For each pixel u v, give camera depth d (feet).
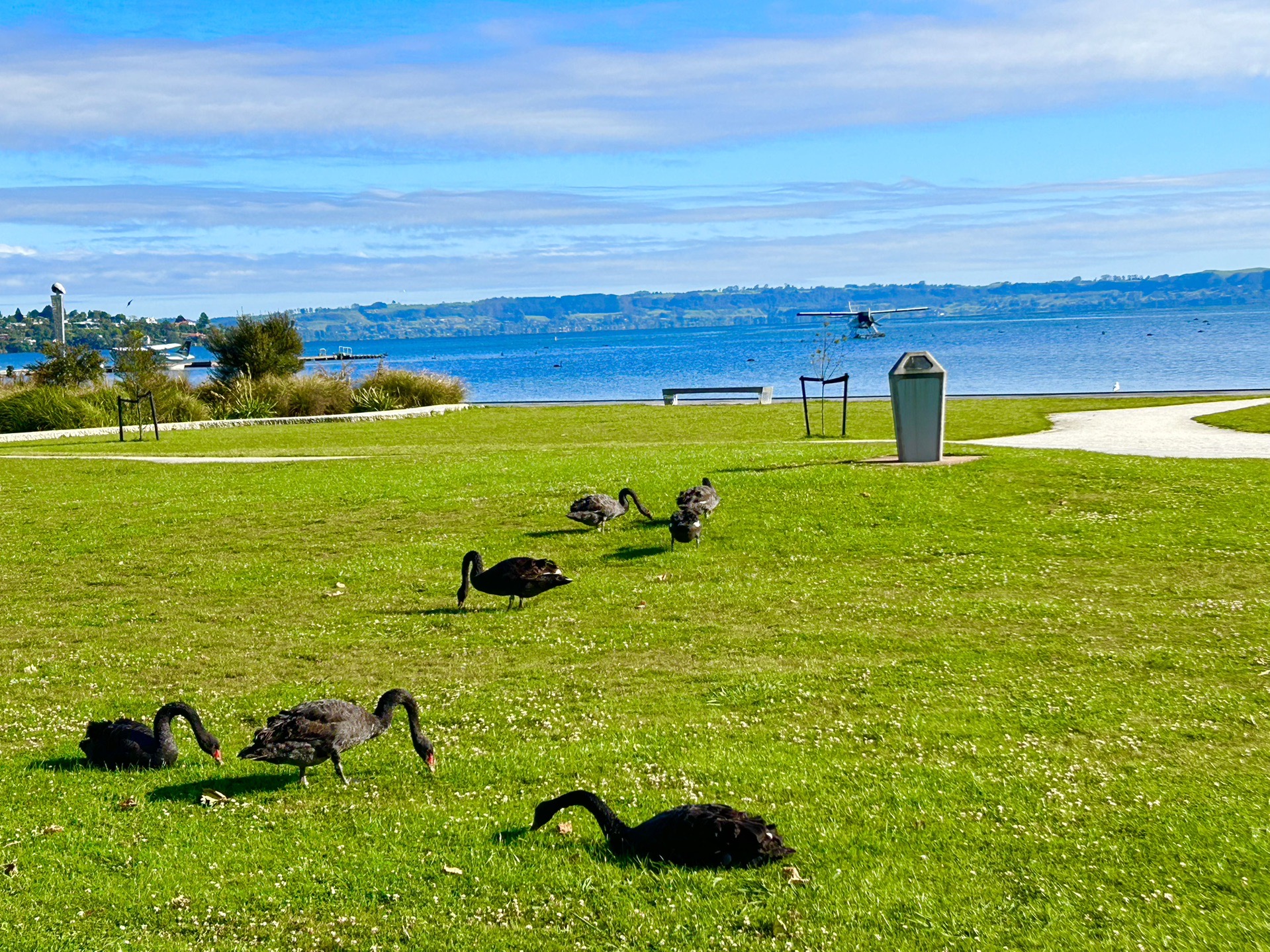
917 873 30.73
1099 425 148.15
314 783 38.78
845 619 61.21
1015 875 30.68
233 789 38.37
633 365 526.57
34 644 59.52
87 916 28.96
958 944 26.91
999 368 362.33
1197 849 32.09
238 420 190.08
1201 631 57.36
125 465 126.00
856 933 27.45
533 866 31.40
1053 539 78.18
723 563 74.64
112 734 40.88
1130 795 36.45
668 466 107.34
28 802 37.06
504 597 67.92
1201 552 73.87
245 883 30.71
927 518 83.82
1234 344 469.98
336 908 29.25
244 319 235.40
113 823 35.09
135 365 196.95
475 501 94.43
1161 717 44.65
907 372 101.19
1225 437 128.67
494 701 47.88
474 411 213.05
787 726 44.09
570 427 176.35
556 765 39.58
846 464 102.37
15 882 30.68
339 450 142.51
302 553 80.38
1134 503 86.74
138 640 59.98
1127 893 29.60
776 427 167.32
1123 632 57.57
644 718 45.44
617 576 71.87
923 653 54.80
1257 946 26.53
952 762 39.73
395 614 64.23
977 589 67.26
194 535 86.58
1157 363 356.18
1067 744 41.86
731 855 30.89
